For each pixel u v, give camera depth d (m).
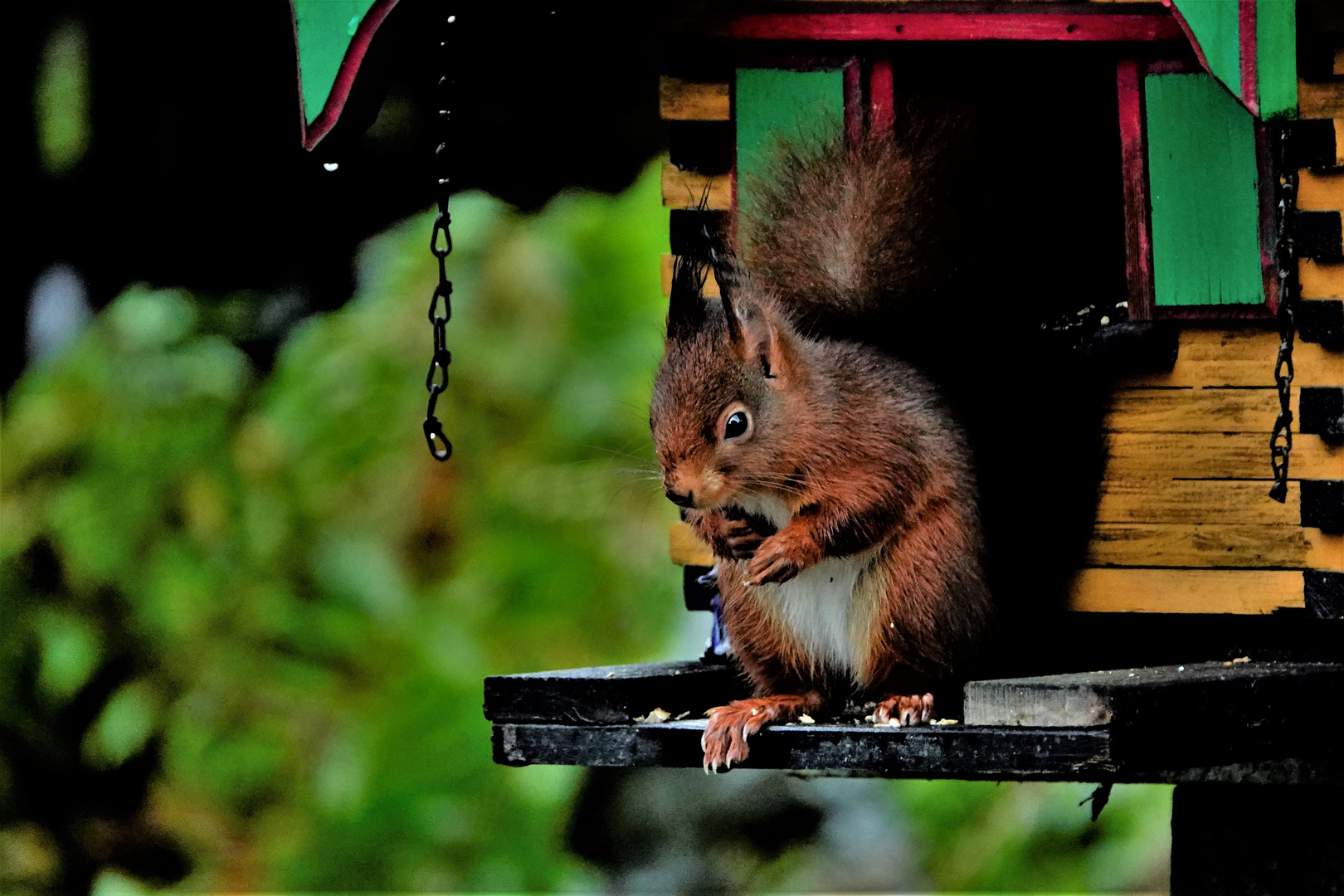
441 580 13.23
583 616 13.20
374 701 12.61
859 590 6.88
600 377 13.59
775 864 13.41
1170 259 7.09
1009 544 7.20
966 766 5.92
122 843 12.36
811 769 6.18
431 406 6.73
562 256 13.80
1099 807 7.55
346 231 14.70
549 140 14.27
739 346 6.73
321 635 12.72
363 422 13.37
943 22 7.25
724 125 7.41
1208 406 7.05
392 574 13.05
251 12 13.83
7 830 12.27
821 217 7.23
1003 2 7.24
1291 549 6.89
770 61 7.38
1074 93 8.34
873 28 7.28
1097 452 7.20
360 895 11.99
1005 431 7.24
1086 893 11.75
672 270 7.41
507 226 14.00
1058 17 7.17
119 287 14.40
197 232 14.47
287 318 14.57
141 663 12.55
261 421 13.21
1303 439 6.85
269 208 14.44
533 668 12.87
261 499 12.94
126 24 13.64
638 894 13.34
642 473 7.15
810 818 13.64
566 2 7.46
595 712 6.54
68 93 13.18
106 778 12.53
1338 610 6.69
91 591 12.52
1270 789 7.06
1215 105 7.07
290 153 14.17
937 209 7.58
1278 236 6.89
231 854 12.27
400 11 6.76
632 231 13.88
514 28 12.29
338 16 6.79
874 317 7.27
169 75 13.87
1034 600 7.25
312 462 13.20
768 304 7.04
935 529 6.74
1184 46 7.11
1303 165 6.71
